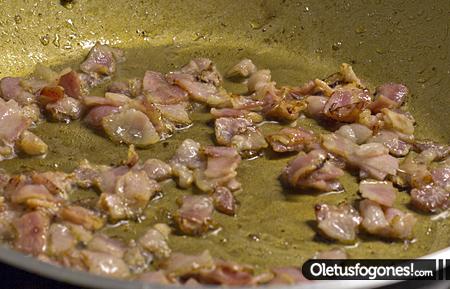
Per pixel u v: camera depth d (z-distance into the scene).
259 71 0.56
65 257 0.44
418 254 0.47
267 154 0.51
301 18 0.59
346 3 0.58
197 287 0.39
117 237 0.46
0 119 0.51
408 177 0.50
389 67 0.57
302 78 0.57
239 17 0.60
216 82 0.55
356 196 0.49
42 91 0.53
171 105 0.53
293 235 0.47
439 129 0.54
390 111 0.52
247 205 0.48
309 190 0.49
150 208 0.48
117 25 0.60
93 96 0.53
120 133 0.51
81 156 0.51
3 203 0.47
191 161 0.50
